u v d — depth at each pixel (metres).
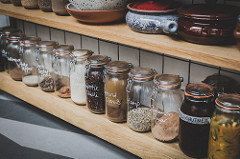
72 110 1.44
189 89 0.99
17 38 1.68
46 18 1.34
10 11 1.54
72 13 1.20
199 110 0.97
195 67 1.24
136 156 1.32
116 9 1.15
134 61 1.49
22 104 1.81
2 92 1.97
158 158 1.15
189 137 1.01
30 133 1.51
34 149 1.38
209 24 0.86
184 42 0.94
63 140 1.45
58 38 1.86
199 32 0.87
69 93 1.52
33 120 1.63
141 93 1.20
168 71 1.35
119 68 1.19
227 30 0.86
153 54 1.38
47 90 1.59
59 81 1.52
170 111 1.13
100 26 1.18
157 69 1.40
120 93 1.23
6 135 1.49
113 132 1.28
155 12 1.00
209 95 0.96
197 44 0.92
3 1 1.77
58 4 1.35
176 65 1.31
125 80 1.23
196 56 0.85
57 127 1.56
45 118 1.65
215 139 0.92
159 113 1.13
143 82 1.19
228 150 0.90
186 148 1.04
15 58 1.70
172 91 1.12
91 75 1.30
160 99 1.12
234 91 1.02
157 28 1.01
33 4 1.53
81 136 1.48
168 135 1.12
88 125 1.38
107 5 1.14
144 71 1.17
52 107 1.54
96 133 1.36
